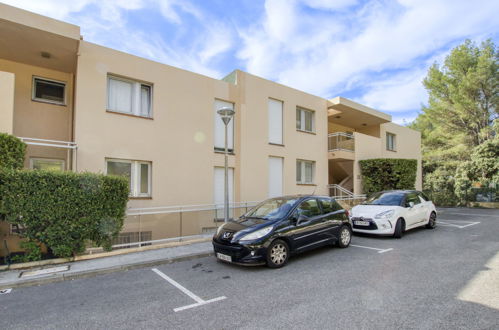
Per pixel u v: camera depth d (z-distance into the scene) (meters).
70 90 9.65
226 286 4.93
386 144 19.69
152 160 9.41
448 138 27.12
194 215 9.37
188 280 5.32
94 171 8.33
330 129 18.70
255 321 3.59
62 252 6.32
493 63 22.84
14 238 7.10
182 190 9.95
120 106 9.09
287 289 4.71
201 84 10.72
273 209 6.90
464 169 22.80
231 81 12.23
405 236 9.22
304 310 3.87
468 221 12.81
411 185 15.54
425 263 6.06
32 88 9.07
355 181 15.74
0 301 4.43
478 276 5.16
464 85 23.72
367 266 5.92
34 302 4.38
